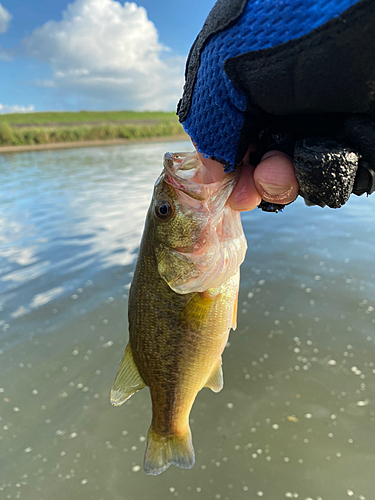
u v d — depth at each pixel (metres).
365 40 0.12
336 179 0.14
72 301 0.77
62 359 0.61
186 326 0.24
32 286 0.83
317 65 0.13
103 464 0.45
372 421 0.47
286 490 0.41
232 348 0.62
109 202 1.59
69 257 0.98
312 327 0.65
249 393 0.53
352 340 0.61
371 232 1.07
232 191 0.17
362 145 0.14
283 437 0.47
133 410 0.53
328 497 0.40
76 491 0.42
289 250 0.97
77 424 0.50
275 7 0.13
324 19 0.12
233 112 0.15
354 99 0.13
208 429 0.49
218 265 0.22
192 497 0.41
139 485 0.43
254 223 1.25
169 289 0.23
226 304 0.24
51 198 1.71
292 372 0.56
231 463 0.44
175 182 0.21
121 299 0.77
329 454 0.44
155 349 0.24
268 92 0.14
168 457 0.26
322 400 0.51
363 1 0.12
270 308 0.71
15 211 1.47
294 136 0.15
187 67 0.16
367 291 0.73
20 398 0.54
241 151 0.16
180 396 0.25
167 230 0.22
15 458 0.45
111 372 0.58
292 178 0.15
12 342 0.65
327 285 0.77
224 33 0.14
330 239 1.04
